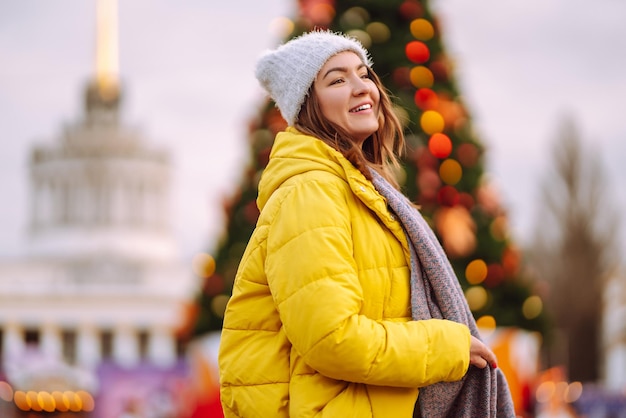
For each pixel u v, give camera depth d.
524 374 9.08
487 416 2.43
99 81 65.50
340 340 2.19
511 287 9.48
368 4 9.08
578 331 36.16
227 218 9.92
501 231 9.50
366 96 2.58
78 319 53.00
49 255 59.56
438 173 8.93
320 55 2.56
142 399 13.42
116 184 61.41
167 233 62.41
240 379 2.41
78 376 13.79
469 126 9.36
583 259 36.41
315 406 2.30
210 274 10.14
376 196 2.42
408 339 2.26
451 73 9.33
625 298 36.22
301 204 2.33
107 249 59.34
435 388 2.41
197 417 9.88
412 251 2.44
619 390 13.63
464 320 2.49
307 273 2.24
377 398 2.33
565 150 37.19
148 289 55.59
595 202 36.91
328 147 2.45
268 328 2.42
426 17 9.22
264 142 9.37
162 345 52.94
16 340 53.09
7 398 13.79
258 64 2.69
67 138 62.81
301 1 9.17
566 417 11.09
